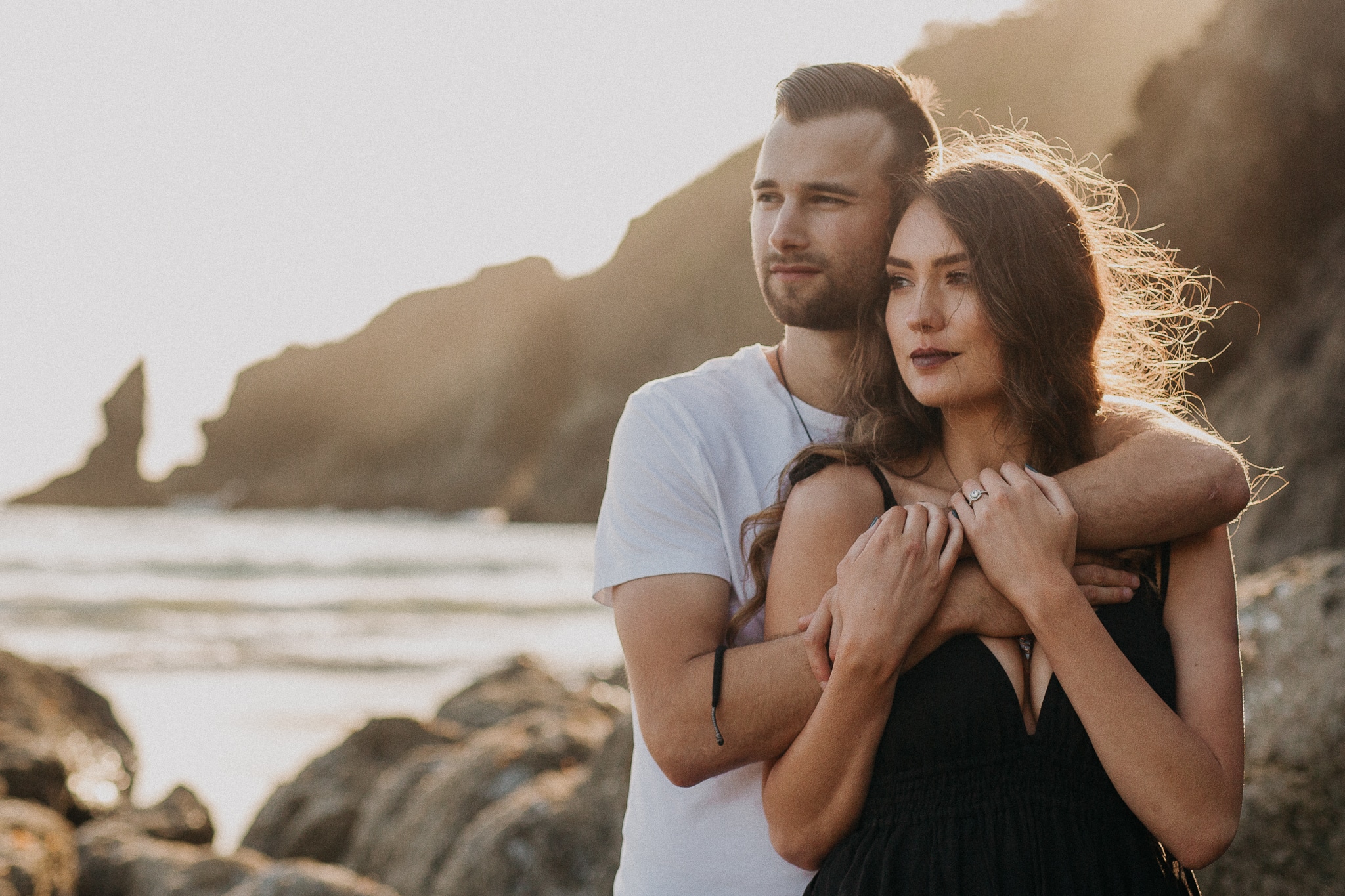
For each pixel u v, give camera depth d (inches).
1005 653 70.5
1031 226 72.4
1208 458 71.6
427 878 205.0
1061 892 66.1
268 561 1846.7
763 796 73.4
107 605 1190.9
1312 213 702.5
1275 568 134.3
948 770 68.6
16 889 194.2
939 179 74.3
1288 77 740.7
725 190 4389.8
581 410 4069.9
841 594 69.3
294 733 559.5
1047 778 68.2
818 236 83.7
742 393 86.0
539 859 168.9
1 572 1551.4
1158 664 70.9
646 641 77.0
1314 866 110.9
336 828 270.1
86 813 340.5
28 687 423.5
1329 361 474.6
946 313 73.0
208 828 310.0
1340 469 426.0
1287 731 116.2
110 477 5836.6
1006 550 68.8
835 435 83.4
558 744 221.9
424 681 745.6
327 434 5782.5
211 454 5940.0
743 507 81.3
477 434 4987.7
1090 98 2011.6
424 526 3683.6
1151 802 66.5
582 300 4881.9
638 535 80.0
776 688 71.1
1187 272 84.5
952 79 2276.1
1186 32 1925.4
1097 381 76.2
